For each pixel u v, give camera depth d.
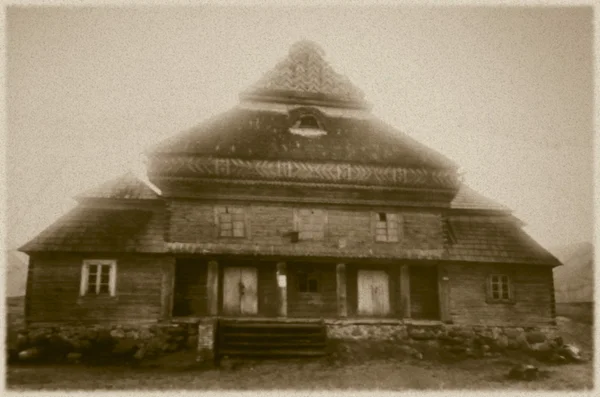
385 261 23.27
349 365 19.77
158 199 23.02
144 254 21.94
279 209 23.12
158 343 20.73
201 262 22.77
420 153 24.45
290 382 17.94
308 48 25.81
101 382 17.42
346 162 23.66
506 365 20.81
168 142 23.09
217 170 22.94
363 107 25.64
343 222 23.42
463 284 23.77
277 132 24.17
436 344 22.42
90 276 21.64
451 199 24.38
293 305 23.05
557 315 24.31
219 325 21.19
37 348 19.91
